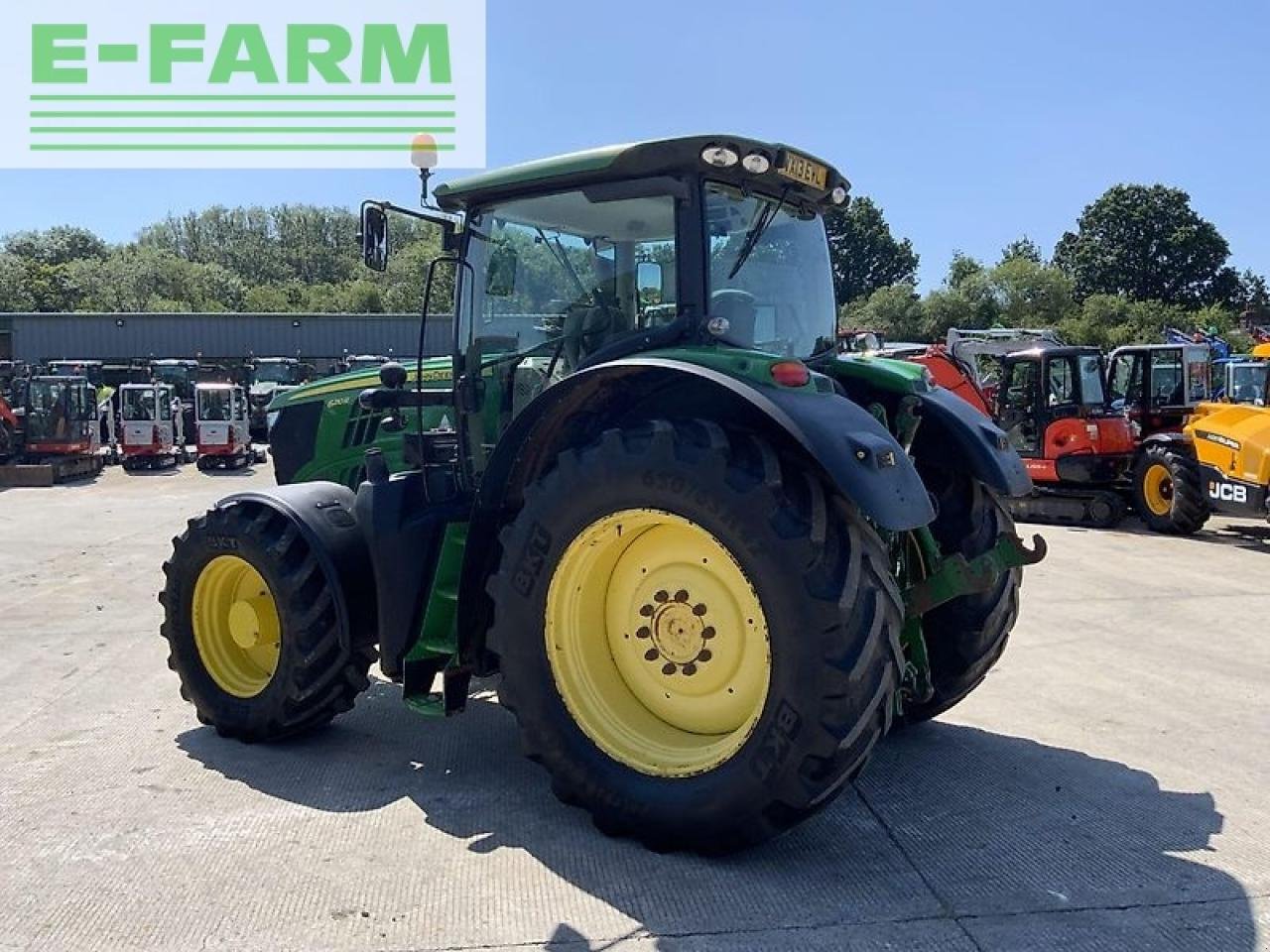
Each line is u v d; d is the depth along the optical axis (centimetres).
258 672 485
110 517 1401
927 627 456
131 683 571
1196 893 327
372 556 425
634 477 348
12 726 498
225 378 2552
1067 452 1291
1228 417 1127
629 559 377
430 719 505
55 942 301
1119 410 1345
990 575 389
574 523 363
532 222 432
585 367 399
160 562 1001
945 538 439
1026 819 384
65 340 3816
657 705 376
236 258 9419
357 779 427
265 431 3089
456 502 445
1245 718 506
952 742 469
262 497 470
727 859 351
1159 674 584
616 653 385
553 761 373
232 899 326
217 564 479
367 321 3925
